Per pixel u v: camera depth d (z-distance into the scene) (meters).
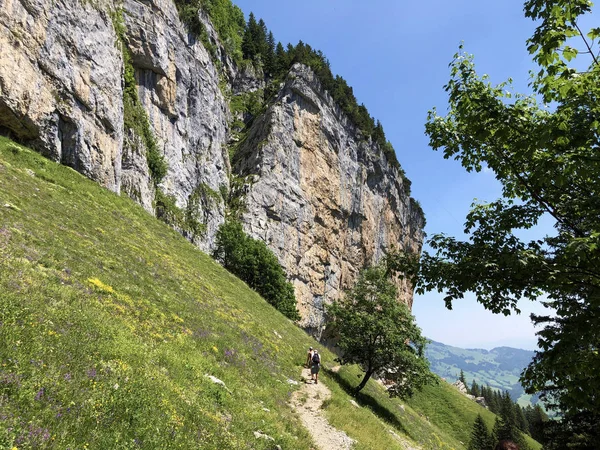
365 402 31.86
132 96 55.03
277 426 14.04
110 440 6.57
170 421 8.70
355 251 113.75
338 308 35.53
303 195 95.75
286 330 39.06
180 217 60.41
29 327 8.80
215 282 37.16
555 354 7.69
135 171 49.69
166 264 29.53
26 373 7.04
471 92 8.88
